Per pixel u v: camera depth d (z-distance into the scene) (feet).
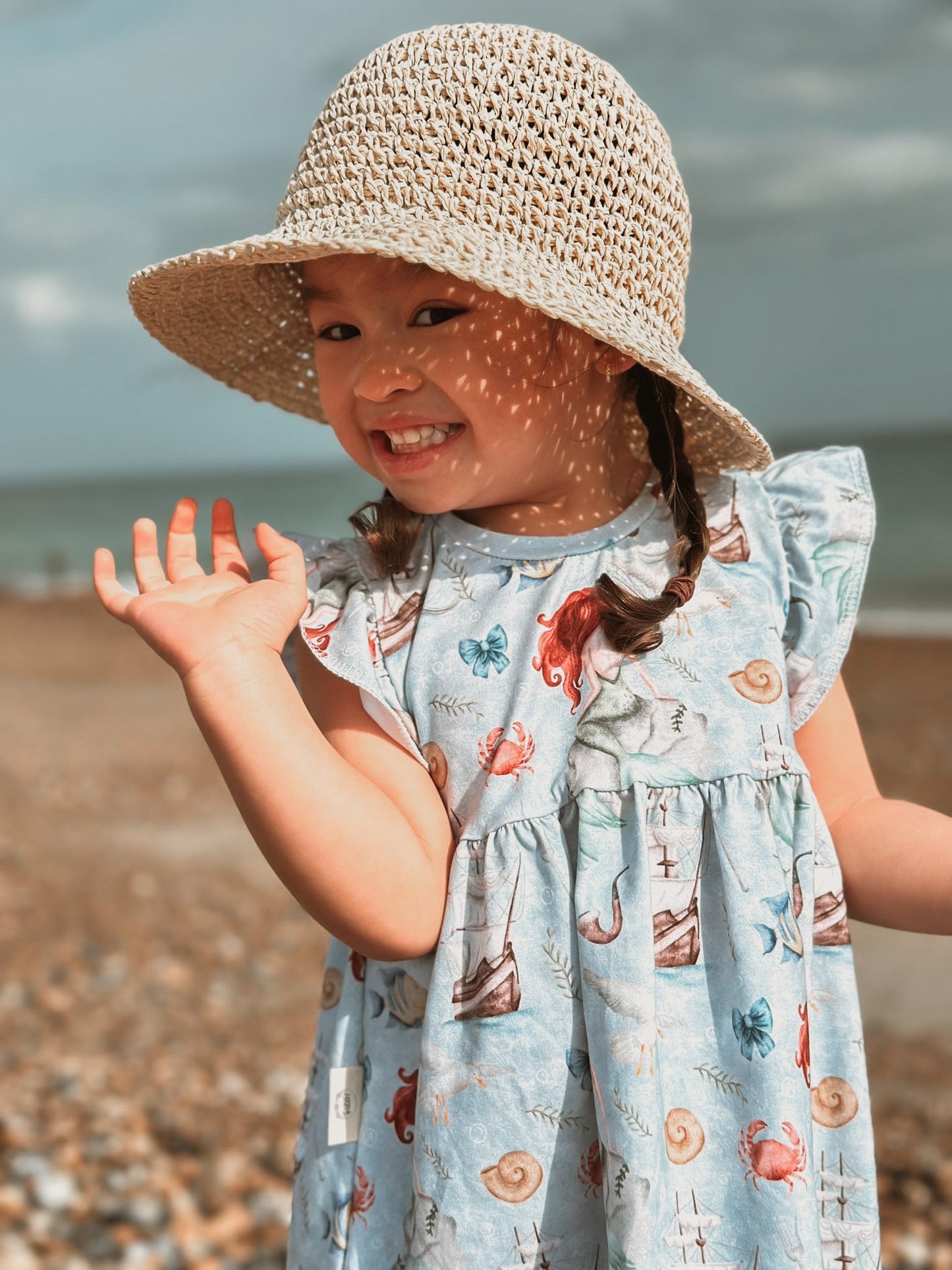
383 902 4.56
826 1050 4.99
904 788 32.71
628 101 5.01
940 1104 15.48
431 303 4.70
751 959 4.63
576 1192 4.59
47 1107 15.46
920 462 188.96
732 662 5.01
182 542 5.07
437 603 5.18
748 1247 4.53
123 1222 12.80
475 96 4.71
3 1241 12.28
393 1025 5.05
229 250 4.75
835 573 5.40
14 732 45.88
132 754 41.14
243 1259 12.27
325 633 5.15
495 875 4.68
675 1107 4.62
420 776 4.92
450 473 4.87
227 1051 18.01
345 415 5.00
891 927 5.19
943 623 70.74
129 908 24.89
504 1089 4.58
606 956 4.55
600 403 5.21
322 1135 5.25
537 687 4.91
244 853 29.12
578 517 5.27
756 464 5.49
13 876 26.84
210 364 6.15
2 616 90.27
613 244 4.85
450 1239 4.55
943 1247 12.18
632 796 4.71
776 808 4.84
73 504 278.67
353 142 4.83
